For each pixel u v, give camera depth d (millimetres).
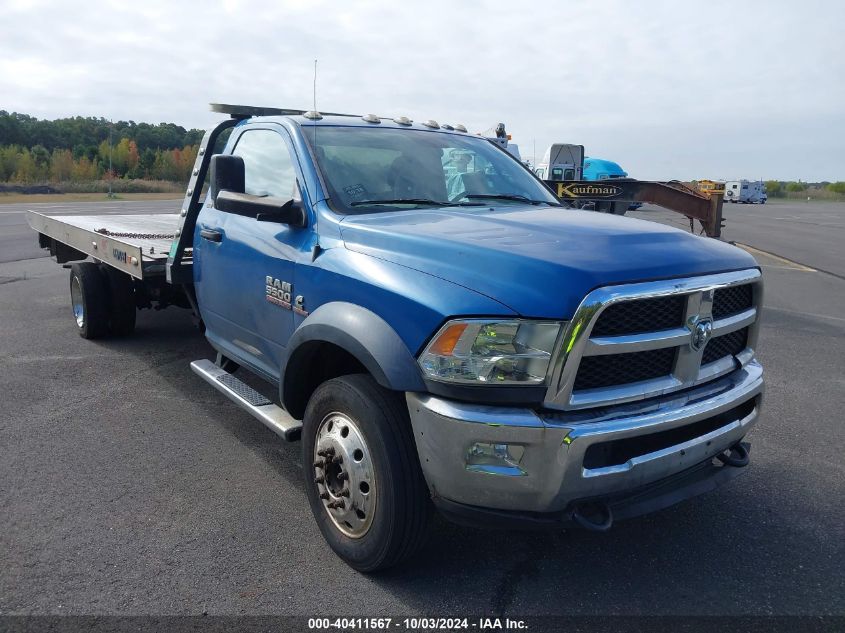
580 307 2592
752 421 3373
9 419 5043
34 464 4312
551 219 3488
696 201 9961
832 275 13234
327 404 3244
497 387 2652
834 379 6348
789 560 3369
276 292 3795
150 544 3422
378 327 2953
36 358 6570
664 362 2945
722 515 3814
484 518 2752
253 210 3678
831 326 8641
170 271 5234
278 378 3996
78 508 3770
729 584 3164
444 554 3383
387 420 2939
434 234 3121
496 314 2660
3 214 25656
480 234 3121
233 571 3199
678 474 3088
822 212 42406
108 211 26672
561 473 2639
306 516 3732
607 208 11391
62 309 8875
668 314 2891
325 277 3363
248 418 5152
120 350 6887
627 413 2799
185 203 5102
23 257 14188
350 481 3123
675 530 3650
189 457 4461
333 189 3729
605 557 3385
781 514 3828
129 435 4801
